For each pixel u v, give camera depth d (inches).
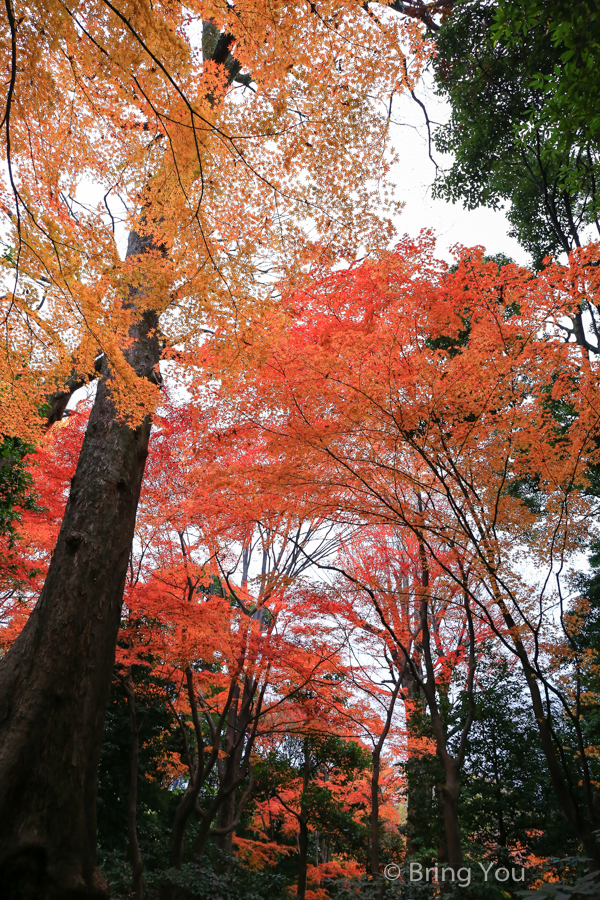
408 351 196.2
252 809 502.3
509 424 210.8
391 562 361.7
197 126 122.8
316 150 129.7
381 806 518.3
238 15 116.3
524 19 170.4
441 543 261.3
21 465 286.2
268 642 323.6
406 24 119.7
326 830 454.3
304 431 195.0
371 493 219.9
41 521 315.0
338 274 186.5
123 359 168.9
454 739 394.6
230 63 298.0
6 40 115.6
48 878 166.9
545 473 223.3
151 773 446.0
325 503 223.0
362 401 191.2
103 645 209.5
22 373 183.5
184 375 182.2
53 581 214.7
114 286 149.3
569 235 404.5
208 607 293.0
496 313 196.2
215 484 218.2
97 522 227.1
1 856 164.6
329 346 182.2
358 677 364.5
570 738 366.3
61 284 149.8
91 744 193.9
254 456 291.7
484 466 223.3
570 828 350.9
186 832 486.9
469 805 374.3
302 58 121.0
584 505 228.5
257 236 138.9
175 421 299.0
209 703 426.6
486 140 393.1
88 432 253.3
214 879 332.2
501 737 379.9
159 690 401.1
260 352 153.9
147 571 336.8
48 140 133.6
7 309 159.8
